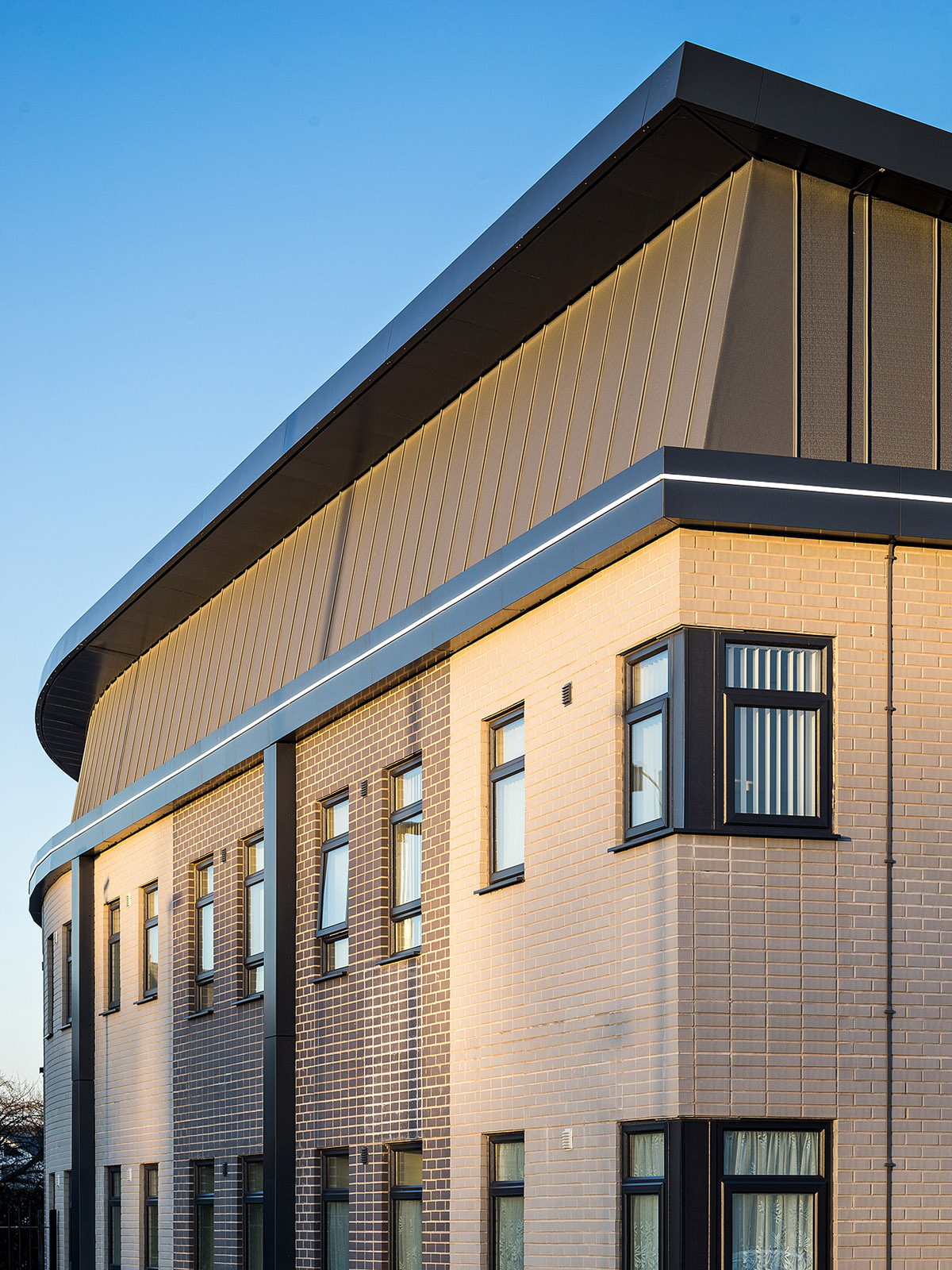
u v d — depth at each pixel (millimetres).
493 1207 13961
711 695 11781
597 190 13859
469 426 16984
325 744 18172
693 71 12734
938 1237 11422
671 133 13109
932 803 12055
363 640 16672
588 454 14469
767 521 11844
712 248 13562
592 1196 12211
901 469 12180
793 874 11727
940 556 12398
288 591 20781
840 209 13586
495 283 15258
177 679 24703
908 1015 11703
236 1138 19703
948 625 12328
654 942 11742
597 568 12859
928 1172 11500
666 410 13445
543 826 13461
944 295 13766
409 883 16250
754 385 12922
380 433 18375
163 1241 22000
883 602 12227
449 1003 14844
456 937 14820
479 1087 14148
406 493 18094
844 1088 11500
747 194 13320
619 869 12266
